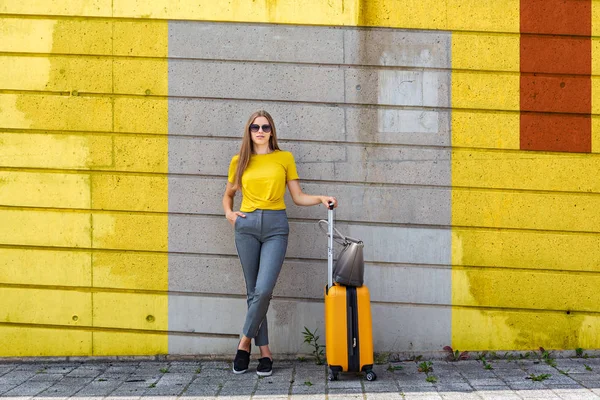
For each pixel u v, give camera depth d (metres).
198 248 4.99
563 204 4.98
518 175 4.98
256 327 4.44
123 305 4.99
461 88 4.98
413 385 4.25
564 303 4.98
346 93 4.98
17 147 4.95
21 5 4.92
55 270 4.98
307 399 3.96
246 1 4.95
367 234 4.99
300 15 4.95
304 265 4.99
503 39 4.98
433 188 4.99
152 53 4.95
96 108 4.96
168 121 4.98
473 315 4.99
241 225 4.44
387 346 5.00
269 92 4.98
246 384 4.33
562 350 4.98
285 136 4.98
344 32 4.96
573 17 4.98
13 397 4.09
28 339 5.00
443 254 4.99
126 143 4.98
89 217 4.98
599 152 4.98
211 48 4.96
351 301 4.26
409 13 4.96
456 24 4.97
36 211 4.98
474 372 4.57
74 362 4.96
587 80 4.99
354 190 4.99
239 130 4.98
